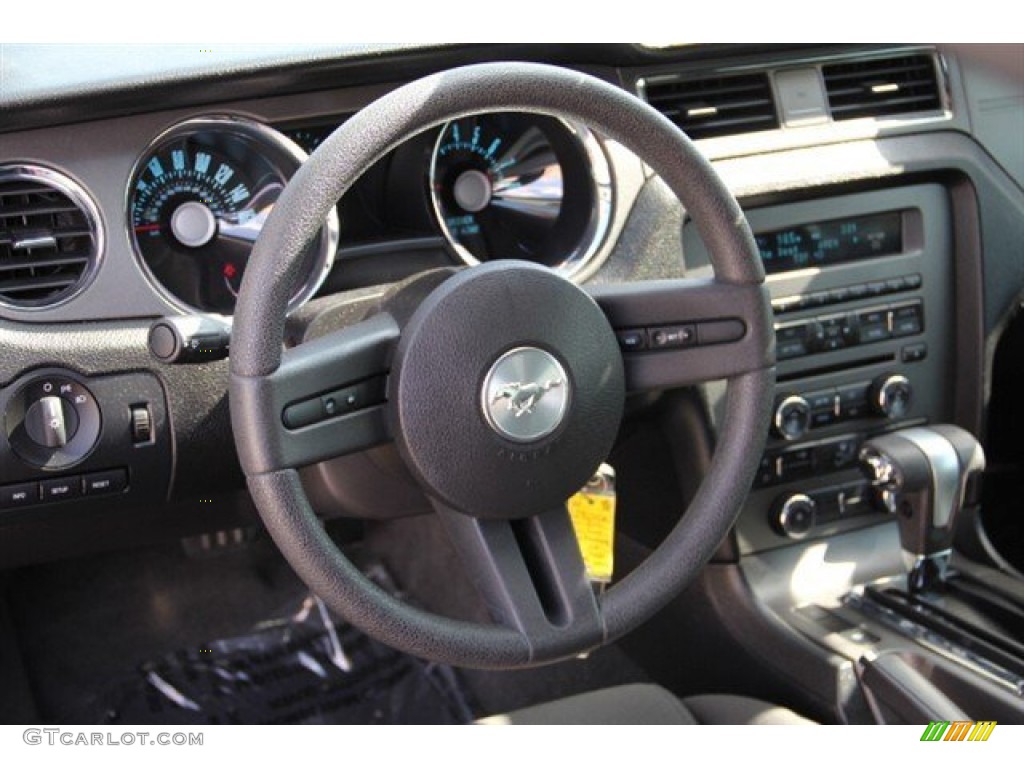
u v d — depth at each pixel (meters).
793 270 1.86
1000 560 1.92
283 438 1.17
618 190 1.70
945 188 1.94
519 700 2.20
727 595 1.88
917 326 1.95
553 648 1.29
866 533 1.97
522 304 1.23
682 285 1.34
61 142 1.48
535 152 1.71
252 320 1.14
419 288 1.28
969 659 1.65
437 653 1.24
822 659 1.73
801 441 1.90
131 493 1.54
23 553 1.66
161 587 2.32
